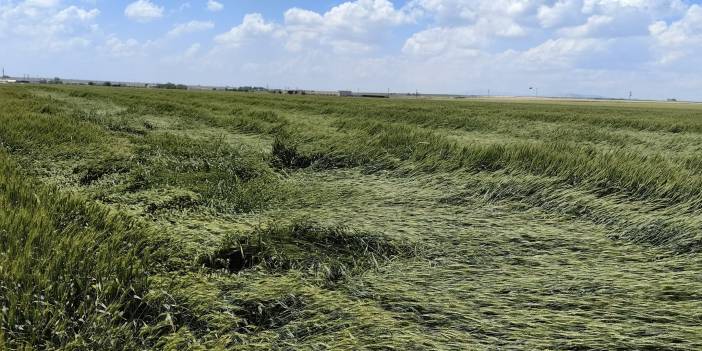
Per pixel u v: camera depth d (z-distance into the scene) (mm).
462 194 5750
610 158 6184
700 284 3102
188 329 2486
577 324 2600
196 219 4660
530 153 6605
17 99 18359
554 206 5156
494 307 2832
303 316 2684
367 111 21734
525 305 2865
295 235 4027
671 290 3018
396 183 6535
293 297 2842
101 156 7508
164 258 3395
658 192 5047
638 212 4656
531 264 3621
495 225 4594
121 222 3732
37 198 3738
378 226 4477
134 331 2377
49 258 2719
